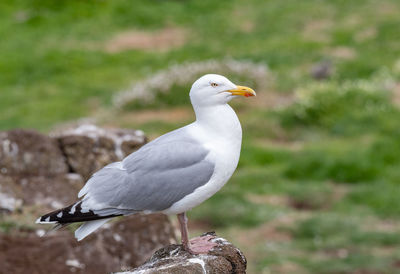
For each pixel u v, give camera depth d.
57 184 8.94
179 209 5.11
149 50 29.61
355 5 32.34
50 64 27.62
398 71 23.41
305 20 31.23
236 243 11.52
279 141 17.95
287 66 25.20
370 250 11.16
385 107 19.25
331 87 19.73
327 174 14.70
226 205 12.91
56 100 23.16
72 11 34.44
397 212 12.62
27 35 31.78
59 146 9.30
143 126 18.81
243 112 19.66
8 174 8.81
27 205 8.54
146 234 8.20
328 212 12.90
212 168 5.04
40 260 7.43
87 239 7.89
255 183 14.34
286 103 20.02
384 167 15.01
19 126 20.28
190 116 19.66
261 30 30.75
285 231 11.99
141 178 5.02
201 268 4.92
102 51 29.48
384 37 27.78
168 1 35.75
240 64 22.12
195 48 29.08
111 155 9.27
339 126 18.28
